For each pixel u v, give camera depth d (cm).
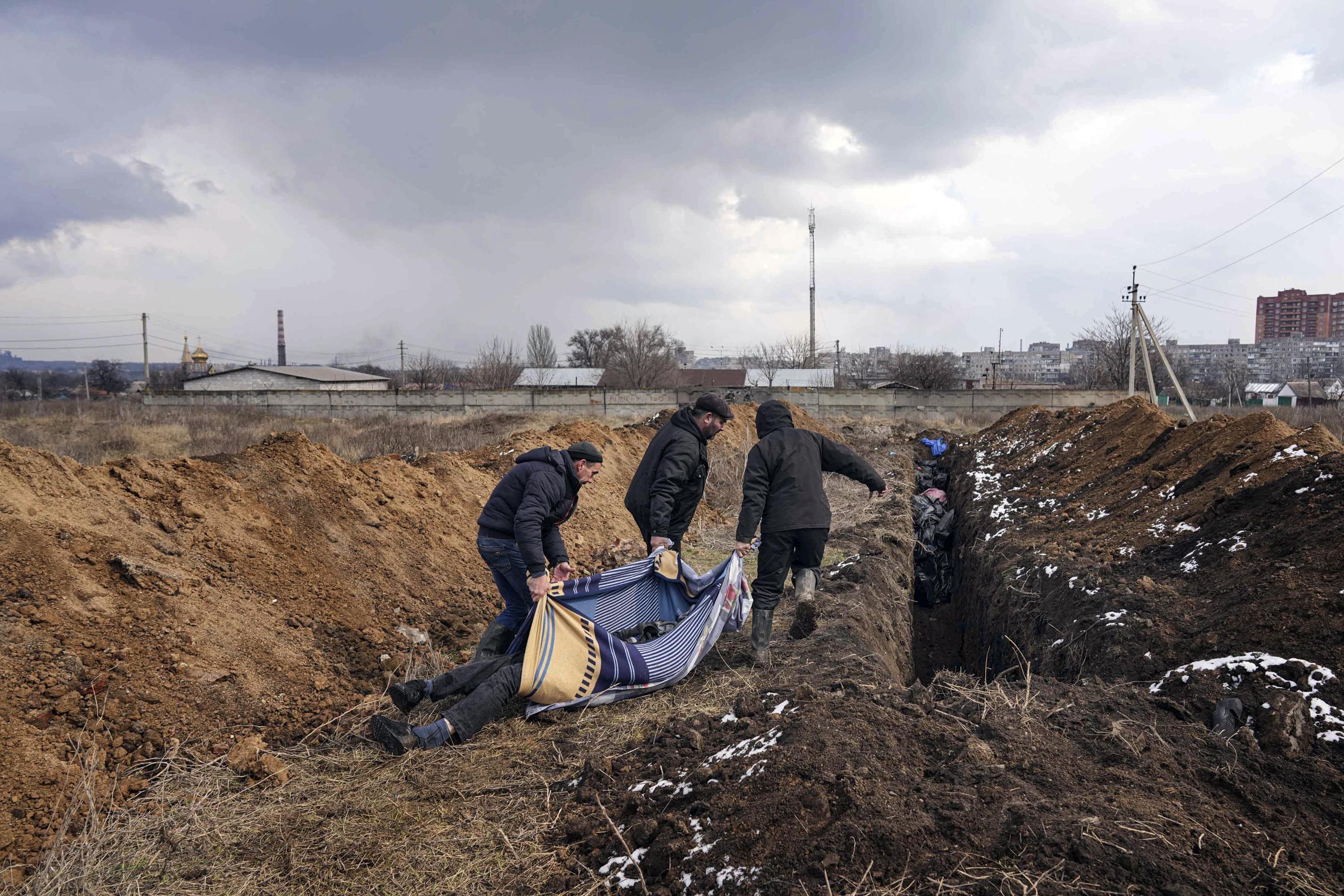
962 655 812
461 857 306
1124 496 737
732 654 523
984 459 1303
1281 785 302
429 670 488
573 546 799
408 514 684
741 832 279
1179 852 249
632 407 3694
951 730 340
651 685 457
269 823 331
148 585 441
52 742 341
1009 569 707
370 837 321
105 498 496
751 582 712
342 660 479
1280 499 517
